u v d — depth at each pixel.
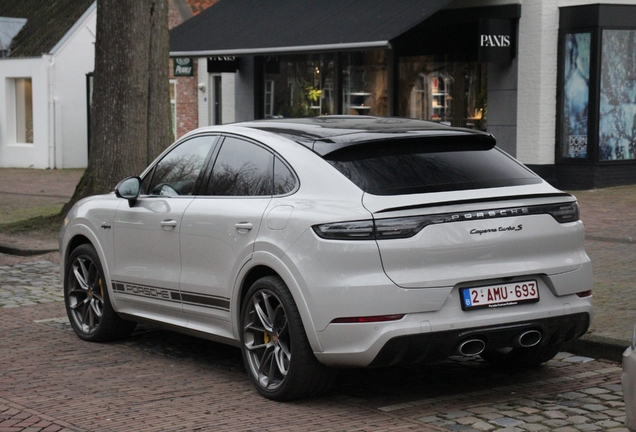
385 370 6.78
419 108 21.31
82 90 31.73
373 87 22.20
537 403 5.90
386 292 5.41
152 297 7.11
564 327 5.90
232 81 26.23
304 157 6.02
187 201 6.82
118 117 14.74
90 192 14.88
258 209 6.12
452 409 5.79
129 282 7.34
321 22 20.34
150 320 7.23
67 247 8.09
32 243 13.66
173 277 6.84
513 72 19.31
